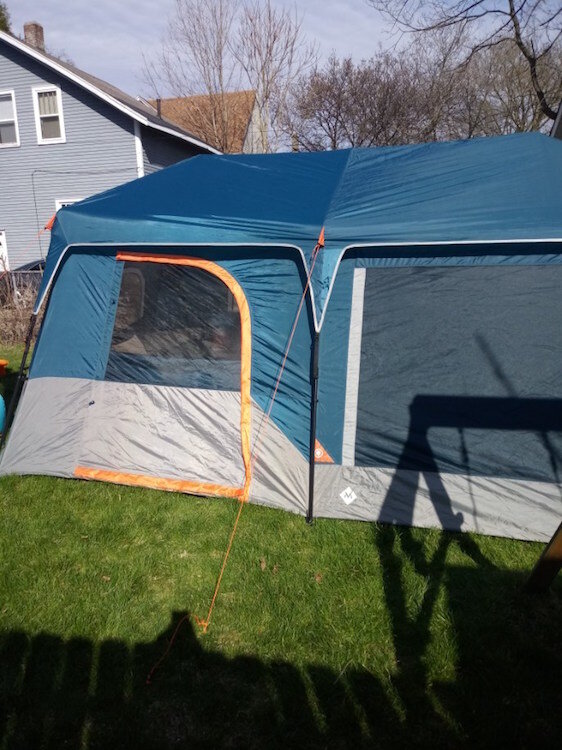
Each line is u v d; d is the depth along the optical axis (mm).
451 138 20281
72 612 2754
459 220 3219
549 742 2102
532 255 3191
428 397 3447
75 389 4039
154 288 3818
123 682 2373
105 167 15242
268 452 3719
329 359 3539
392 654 2535
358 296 3457
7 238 16391
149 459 3922
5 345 9031
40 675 2404
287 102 22203
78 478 4062
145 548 3309
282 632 2637
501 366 3328
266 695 2312
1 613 2744
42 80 15016
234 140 22156
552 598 2904
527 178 3762
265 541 3373
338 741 2109
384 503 3578
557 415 3301
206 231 3555
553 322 3227
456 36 11344
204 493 3814
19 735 2141
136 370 3916
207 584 3000
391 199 3650
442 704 2277
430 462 3500
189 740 2117
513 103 16969
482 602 2869
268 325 3615
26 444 4125
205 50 20375
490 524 3459
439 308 3359
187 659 2502
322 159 4852
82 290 3955
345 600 2869
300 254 3445
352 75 21734
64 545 3324
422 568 3139
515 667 2459
